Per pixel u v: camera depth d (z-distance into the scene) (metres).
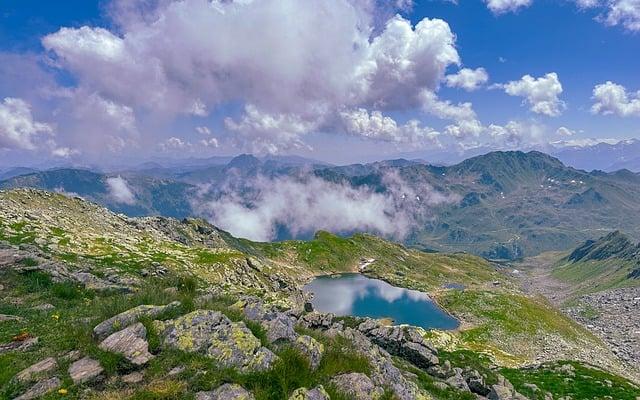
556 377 70.75
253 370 20.70
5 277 41.81
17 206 99.31
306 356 23.69
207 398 18.39
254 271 133.38
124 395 17.92
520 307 185.75
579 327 195.25
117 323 23.59
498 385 43.62
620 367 143.62
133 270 74.00
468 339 144.88
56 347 22.55
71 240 83.94
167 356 20.92
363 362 27.14
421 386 36.78
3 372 19.83
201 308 27.39
